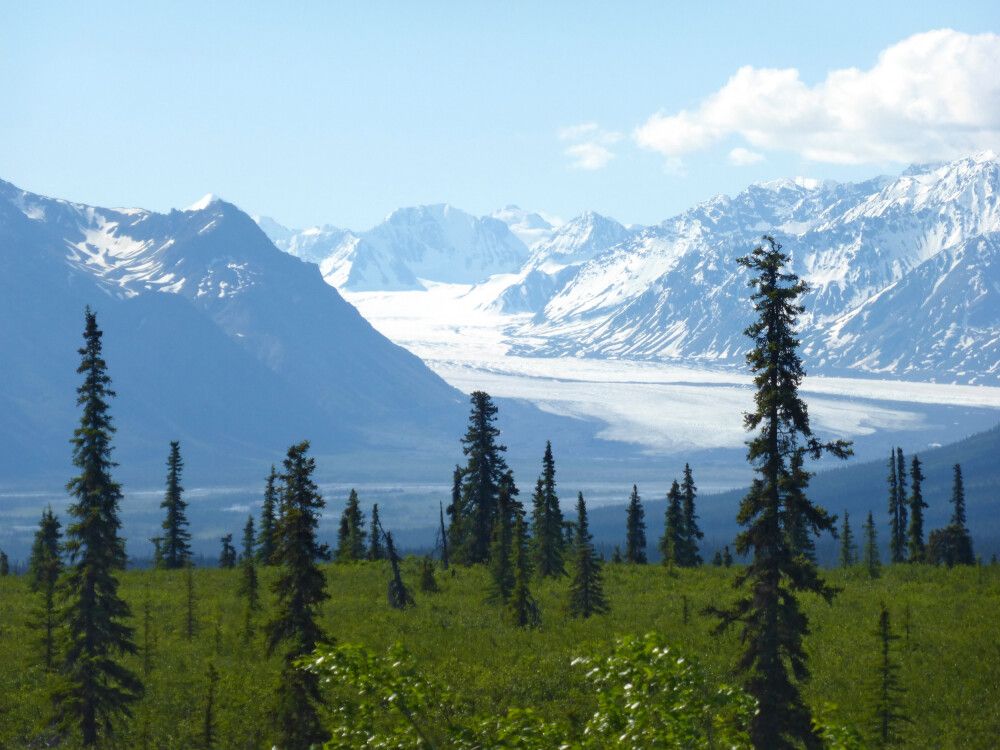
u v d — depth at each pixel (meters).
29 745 49.81
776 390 36.41
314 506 42.69
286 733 39.88
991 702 53.66
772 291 36.22
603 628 67.25
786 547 37.19
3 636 65.31
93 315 47.97
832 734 30.56
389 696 25.62
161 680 56.53
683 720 25.05
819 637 63.47
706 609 38.16
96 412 47.81
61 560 58.16
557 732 25.81
